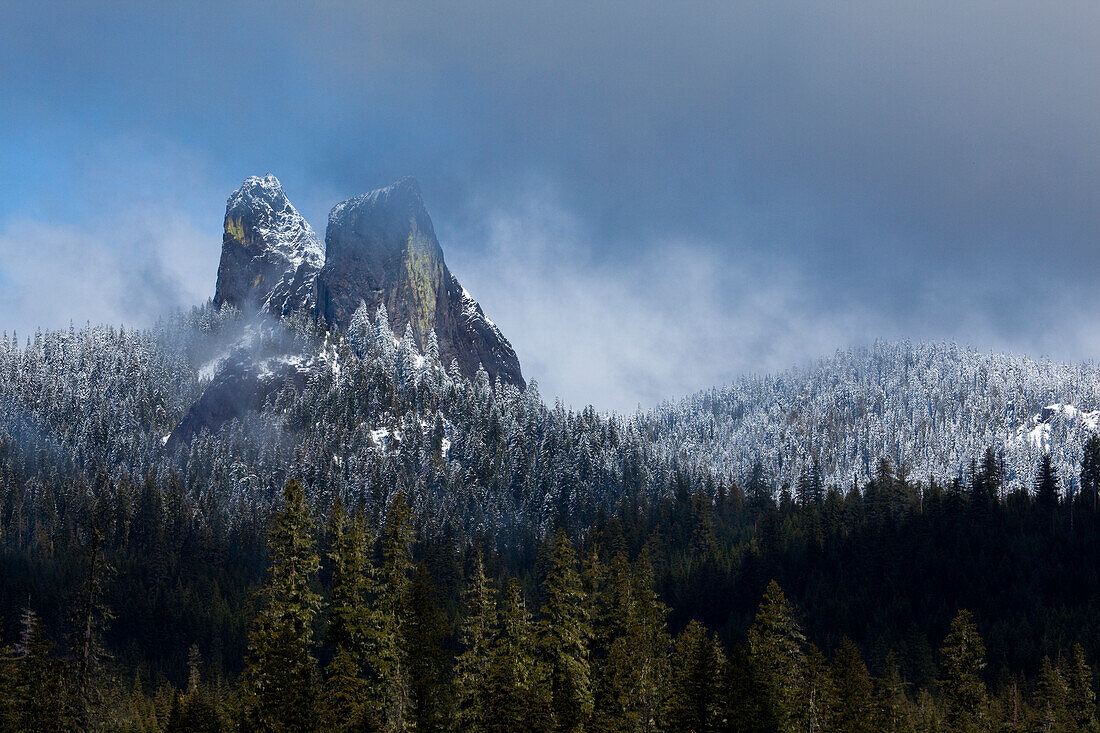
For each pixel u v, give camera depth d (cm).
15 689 9444
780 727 12006
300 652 9069
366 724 9031
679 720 11562
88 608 9650
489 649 10562
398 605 9750
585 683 11150
